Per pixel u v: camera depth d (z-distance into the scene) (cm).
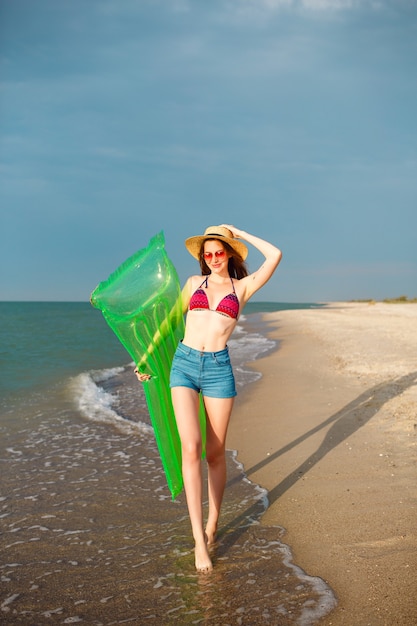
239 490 536
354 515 448
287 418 790
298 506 481
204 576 377
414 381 973
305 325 2823
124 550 424
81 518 487
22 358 1686
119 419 866
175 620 327
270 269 442
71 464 641
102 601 352
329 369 1215
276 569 378
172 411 465
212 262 443
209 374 416
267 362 1425
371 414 758
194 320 428
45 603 352
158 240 468
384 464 559
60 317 4828
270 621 318
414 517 431
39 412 916
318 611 324
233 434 738
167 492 549
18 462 647
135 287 456
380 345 1619
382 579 350
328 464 578
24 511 504
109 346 2120
